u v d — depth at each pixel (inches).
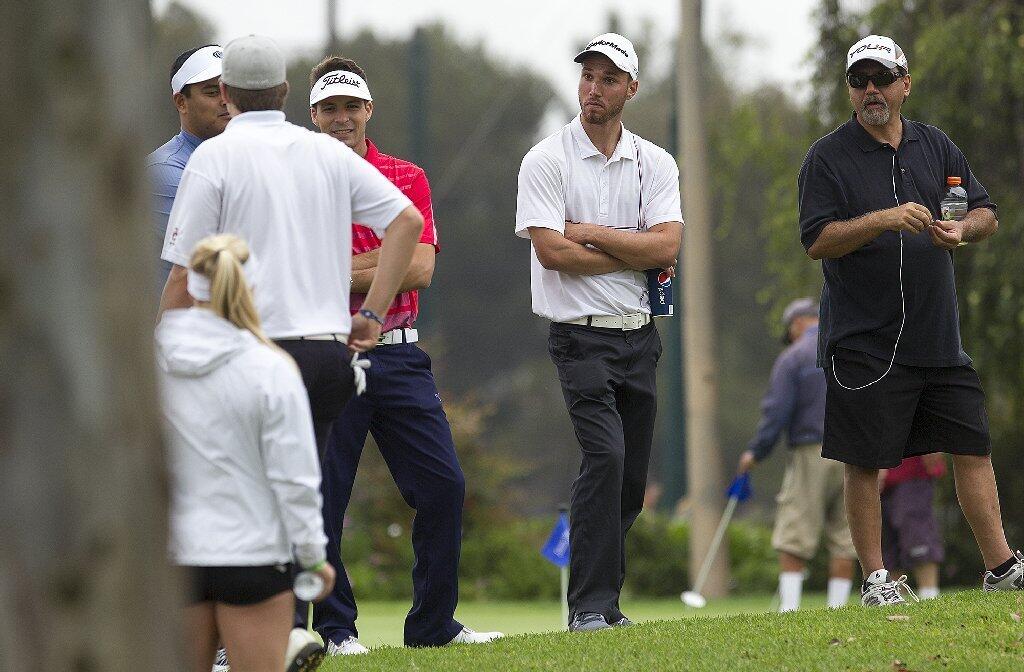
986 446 970.1
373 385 924.6
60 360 367.9
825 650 808.9
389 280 782.5
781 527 1596.9
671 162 1021.2
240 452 611.2
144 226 379.9
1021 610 875.4
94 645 370.3
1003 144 2128.4
